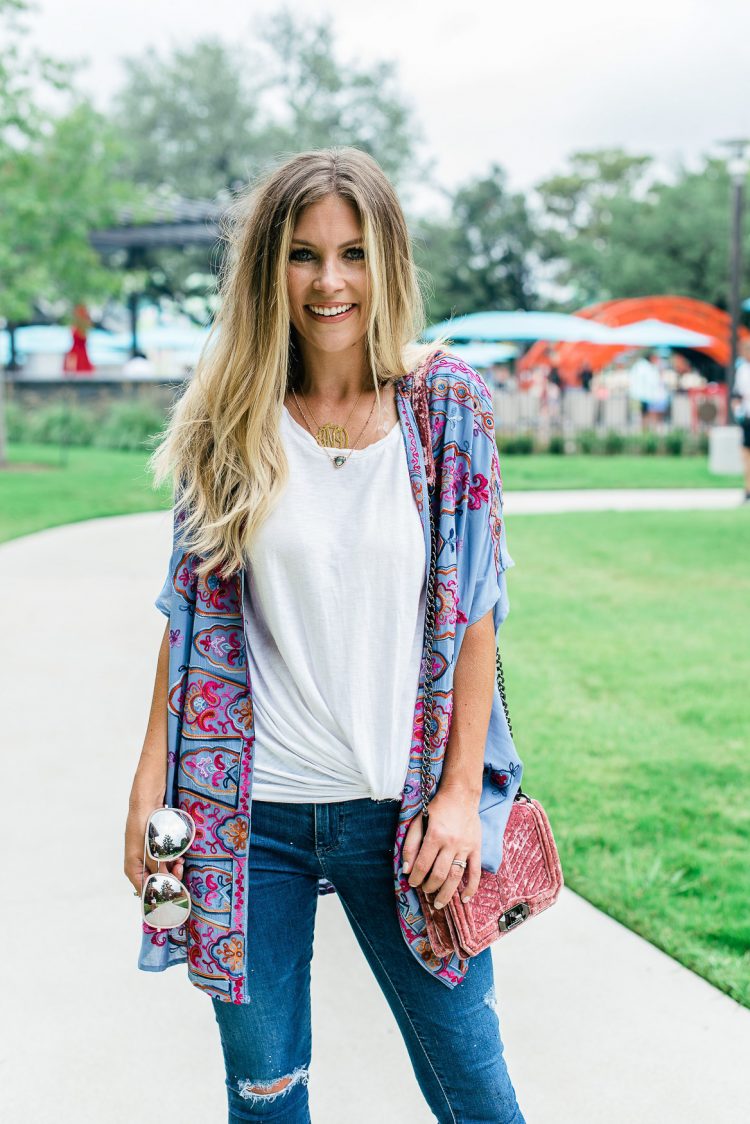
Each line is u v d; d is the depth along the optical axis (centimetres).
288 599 164
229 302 169
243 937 168
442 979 163
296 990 176
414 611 163
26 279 1886
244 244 167
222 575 168
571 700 561
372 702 163
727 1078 251
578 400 2578
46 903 337
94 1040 270
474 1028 167
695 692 577
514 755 171
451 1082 168
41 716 515
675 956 307
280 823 169
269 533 162
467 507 162
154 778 174
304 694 164
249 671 170
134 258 3036
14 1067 259
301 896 174
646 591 859
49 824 393
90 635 678
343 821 167
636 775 452
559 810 412
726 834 392
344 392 168
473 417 163
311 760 165
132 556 981
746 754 478
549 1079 251
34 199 1844
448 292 4219
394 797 164
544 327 2555
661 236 3756
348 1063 261
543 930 322
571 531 1188
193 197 4112
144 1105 246
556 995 286
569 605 803
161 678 175
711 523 1253
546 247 4334
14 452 2428
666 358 3441
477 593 162
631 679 602
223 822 169
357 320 166
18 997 288
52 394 2928
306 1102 181
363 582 161
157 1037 271
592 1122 236
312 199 162
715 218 3638
